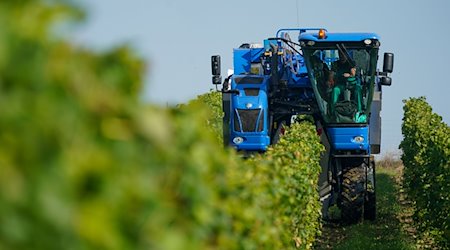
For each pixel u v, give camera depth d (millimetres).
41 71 6270
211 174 12438
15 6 6297
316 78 45688
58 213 6094
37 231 6023
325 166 46344
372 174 48219
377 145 47094
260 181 19391
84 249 6297
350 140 45812
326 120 45969
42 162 6125
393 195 64438
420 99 74062
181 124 11102
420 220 44781
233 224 14375
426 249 42531
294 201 24094
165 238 7863
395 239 43781
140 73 7570
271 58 48844
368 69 45406
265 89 47750
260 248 17125
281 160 27016
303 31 49750
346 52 45188
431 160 41969
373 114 47094
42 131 6176
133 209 7109
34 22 6328
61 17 6434
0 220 5918
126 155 7031
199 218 10797
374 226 48375
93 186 6473
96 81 6879
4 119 6039
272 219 19578
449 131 49938
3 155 5969
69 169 6262
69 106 6453
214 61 48500
